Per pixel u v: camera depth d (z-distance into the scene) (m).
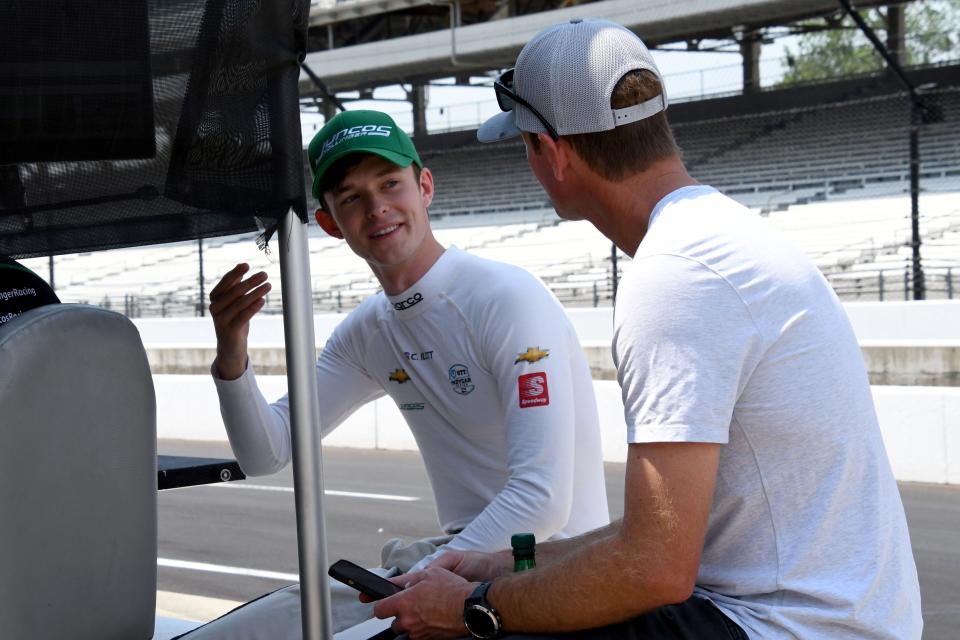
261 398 2.42
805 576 1.53
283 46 1.72
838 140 32.56
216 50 1.70
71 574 1.75
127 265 31.28
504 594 1.61
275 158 1.73
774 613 1.52
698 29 28.80
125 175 1.72
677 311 1.51
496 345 2.30
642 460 1.51
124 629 1.87
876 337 14.60
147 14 1.67
